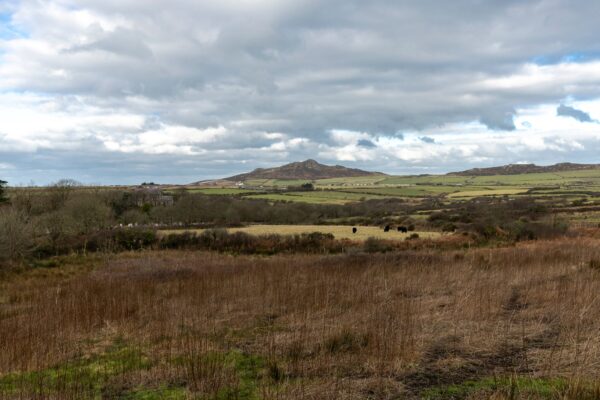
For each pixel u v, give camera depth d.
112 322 10.52
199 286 15.27
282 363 7.20
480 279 13.92
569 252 20.55
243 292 13.77
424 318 9.34
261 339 8.61
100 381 6.84
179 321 10.25
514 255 20.47
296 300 11.77
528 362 6.88
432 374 6.61
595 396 5.47
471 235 36.59
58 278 23.17
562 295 10.68
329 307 10.77
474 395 5.79
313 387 6.14
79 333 9.73
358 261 21.84
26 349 8.17
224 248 37.00
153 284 16.34
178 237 39.56
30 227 31.22
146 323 10.31
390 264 19.73
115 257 32.50
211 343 8.41
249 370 7.09
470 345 7.68
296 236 38.66
